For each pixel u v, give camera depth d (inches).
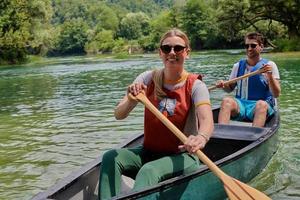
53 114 357.1
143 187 118.9
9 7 1571.1
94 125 296.4
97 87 573.9
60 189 123.2
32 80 775.1
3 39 1552.7
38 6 1663.4
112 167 129.2
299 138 234.7
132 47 2842.0
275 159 199.6
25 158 221.5
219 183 142.5
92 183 138.9
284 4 1485.0
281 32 1780.3
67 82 685.3
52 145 245.9
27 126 308.0
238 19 1616.6
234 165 149.9
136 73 802.2
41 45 2018.9
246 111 219.1
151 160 140.7
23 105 427.8
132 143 169.3
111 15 4050.2
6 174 197.3
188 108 136.0
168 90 137.4
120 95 467.5
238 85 234.2
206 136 127.1
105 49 3265.3
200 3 2393.0
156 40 2751.0
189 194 130.2
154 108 132.3
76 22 3791.8
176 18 2733.8
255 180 173.5
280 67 745.0
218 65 895.7
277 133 196.9
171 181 122.3
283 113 305.9
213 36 2284.7
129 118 312.8
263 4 1524.4
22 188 179.5
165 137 137.1
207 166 131.9
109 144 242.2
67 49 3693.4
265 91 227.9
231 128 183.9
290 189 164.4
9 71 1127.0
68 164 209.0
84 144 244.8
